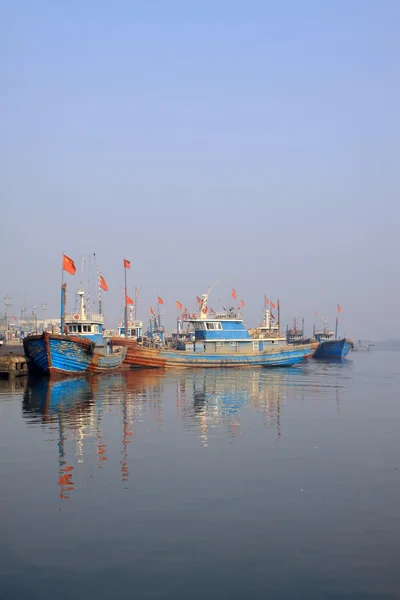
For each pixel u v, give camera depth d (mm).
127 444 37812
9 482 29234
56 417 47969
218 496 27078
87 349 84188
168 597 18266
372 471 31609
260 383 79188
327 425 45469
